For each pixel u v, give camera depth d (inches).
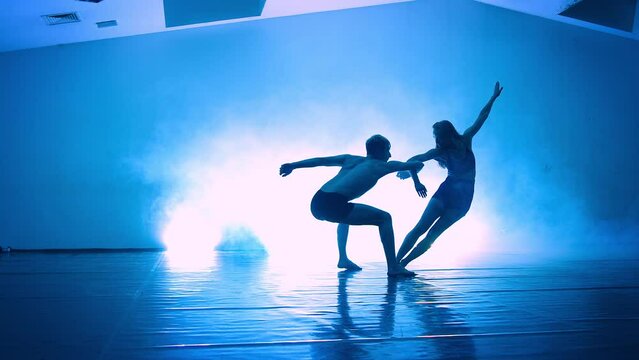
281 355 72.8
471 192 190.5
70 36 293.1
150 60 310.2
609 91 338.0
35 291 134.6
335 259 237.5
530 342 79.4
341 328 89.7
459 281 156.1
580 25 335.9
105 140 305.7
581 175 332.5
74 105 305.6
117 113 307.0
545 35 335.9
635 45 340.2
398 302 116.9
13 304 114.4
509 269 192.1
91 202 303.1
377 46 324.8
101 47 308.2
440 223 190.2
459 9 332.2
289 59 318.0
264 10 304.0
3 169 300.7
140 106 308.2
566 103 334.6
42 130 303.4
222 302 116.9
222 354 73.4
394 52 325.4
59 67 305.9
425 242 191.8
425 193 180.4
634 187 335.0
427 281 156.3
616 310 106.4
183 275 171.8
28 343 79.3
